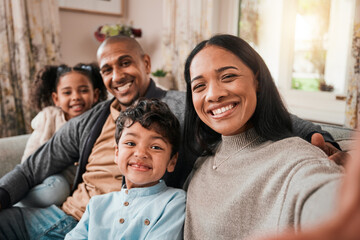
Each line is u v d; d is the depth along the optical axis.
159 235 0.75
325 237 0.16
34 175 1.19
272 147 0.67
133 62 1.21
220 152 0.80
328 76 2.06
